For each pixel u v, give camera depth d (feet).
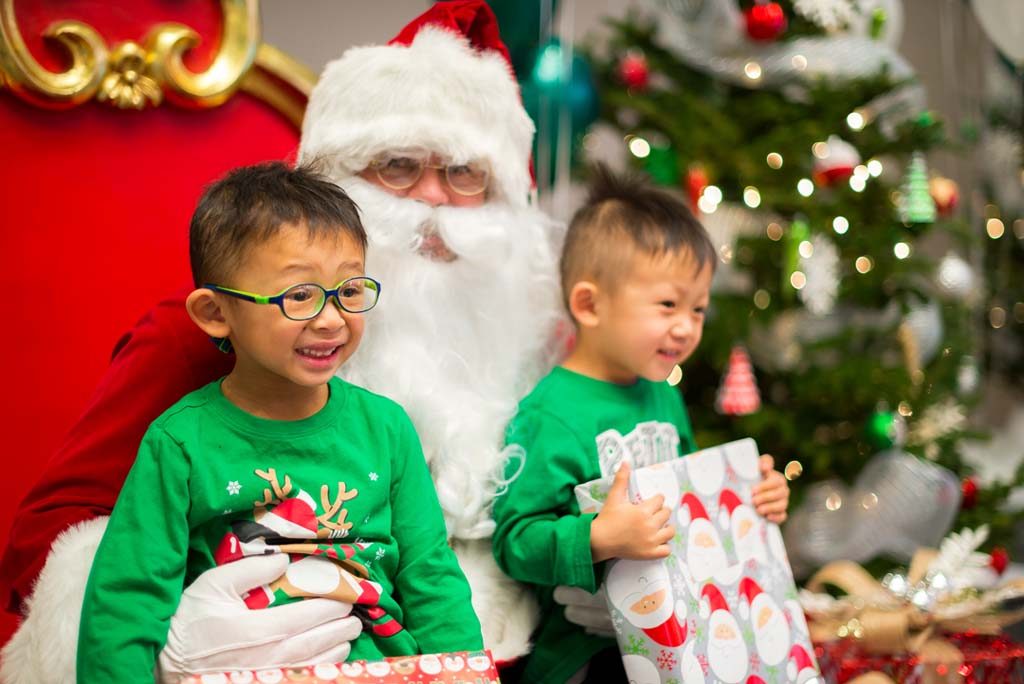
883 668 5.45
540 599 5.35
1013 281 12.34
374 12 9.09
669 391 5.85
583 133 8.89
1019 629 7.75
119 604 3.71
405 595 4.38
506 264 5.52
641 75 8.82
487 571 5.20
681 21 8.63
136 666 3.64
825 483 8.41
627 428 5.34
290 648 3.87
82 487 4.47
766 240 8.30
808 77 8.71
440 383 5.20
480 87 5.43
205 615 3.79
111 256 5.80
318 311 3.90
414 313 5.22
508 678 5.45
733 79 8.90
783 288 8.24
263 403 4.09
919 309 8.77
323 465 4.15
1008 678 5.62
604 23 9.57
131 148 5.86
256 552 3.95
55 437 5.65
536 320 5.71
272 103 6.43
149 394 4.58
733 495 5.13
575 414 5.19
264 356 3.91
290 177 4.13
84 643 3.70
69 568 4.07
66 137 5.64
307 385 3.99
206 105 6.05
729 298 8.37
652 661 4.51
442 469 5.11
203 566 3.98
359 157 5.24
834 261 8.15
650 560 4.57
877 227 8.61
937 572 5.91
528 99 8.02
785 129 8.54
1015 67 11.64
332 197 4.10
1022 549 10.25
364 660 4.00
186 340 4.66
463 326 5.41
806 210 8.18
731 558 4.95
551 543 4.76
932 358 9.34
